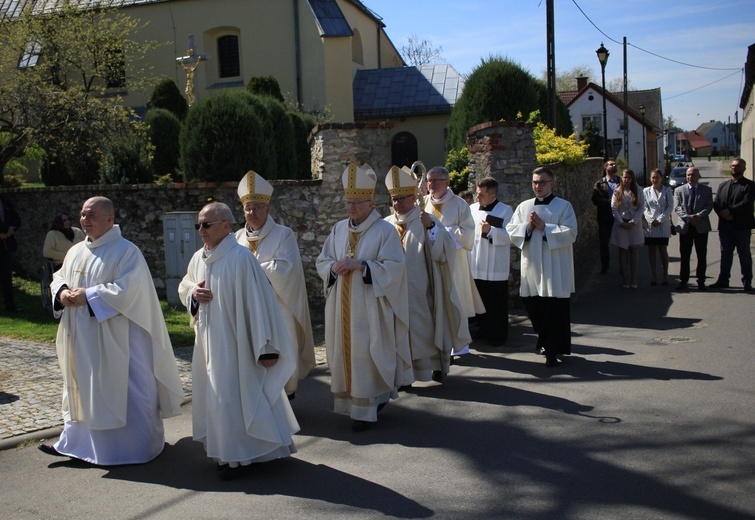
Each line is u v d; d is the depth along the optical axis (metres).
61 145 13.51
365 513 4.32
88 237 5.43
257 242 6.29
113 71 20.86
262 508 4.43
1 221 10.27
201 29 26.91
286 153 13.86
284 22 26.39
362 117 28.20
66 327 5.21
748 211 11.16
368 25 31.77
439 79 28.95
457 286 7.98
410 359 6.18
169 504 4.54
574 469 4.86
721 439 5.27
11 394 6.75
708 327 8.89
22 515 4.43
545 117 17.92
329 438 5.67
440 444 5.43
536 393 6.58
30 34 16.88
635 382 6.76
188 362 7.84
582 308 10.52
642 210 11.91
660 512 4.20
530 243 7.55
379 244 5.94
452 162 14.74
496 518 4.20
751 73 26.59
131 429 5.21
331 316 5.97
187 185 11.26
